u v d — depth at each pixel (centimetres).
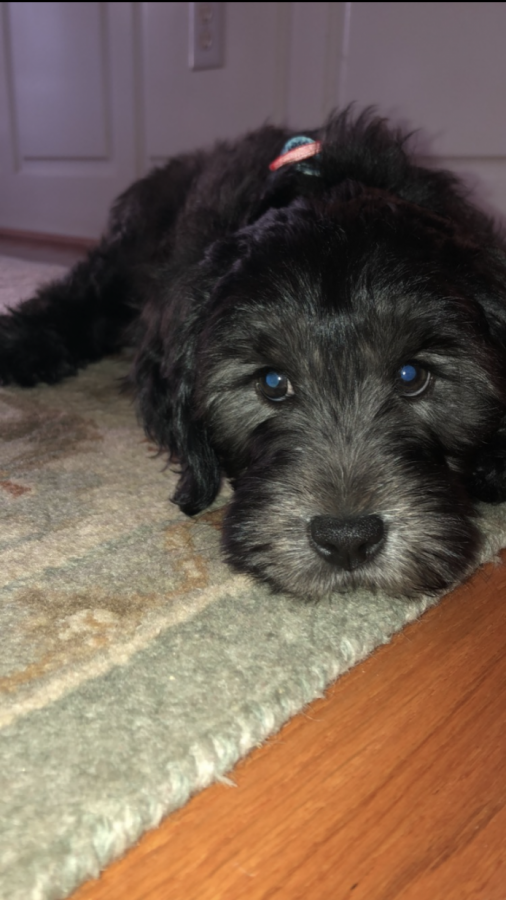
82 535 24
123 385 36
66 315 40
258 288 23
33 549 23
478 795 15
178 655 18
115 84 77
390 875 14
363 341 22
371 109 47
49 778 15
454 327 22
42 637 19
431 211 27
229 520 23
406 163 31
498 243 30
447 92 54
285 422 23
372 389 22
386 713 18
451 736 17
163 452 30
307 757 16
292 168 30
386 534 21
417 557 21
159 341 29
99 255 43
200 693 17
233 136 67
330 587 21
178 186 42
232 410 25
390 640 20
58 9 78
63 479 28
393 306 22
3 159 91
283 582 21
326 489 21
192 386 26
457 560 21
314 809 15
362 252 23
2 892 12
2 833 13
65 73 81
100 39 76
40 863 13
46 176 87
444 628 21
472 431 24
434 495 22
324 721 17
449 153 55
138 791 14
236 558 22
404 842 14
